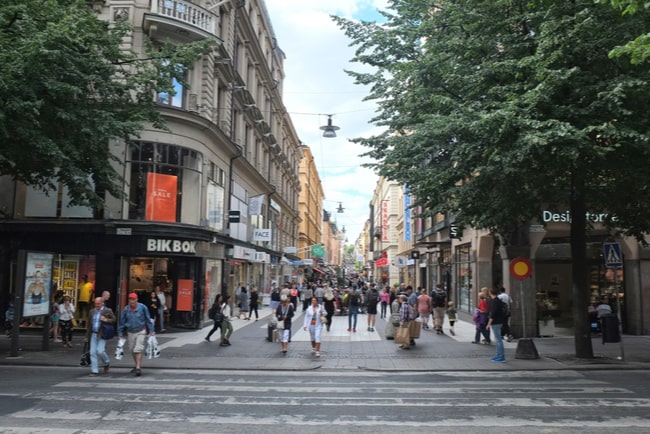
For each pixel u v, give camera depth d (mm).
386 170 14633
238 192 27438
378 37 14773
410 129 15258
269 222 38250
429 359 13039
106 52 14516
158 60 15438
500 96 11609
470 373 11203
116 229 17938
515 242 17547
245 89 27562
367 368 11742
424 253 37375
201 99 20797
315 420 6992
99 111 13195
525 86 11023
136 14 19297
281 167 45000
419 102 13906
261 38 35156
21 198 18578
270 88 38562
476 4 12305
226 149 24047
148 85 15102
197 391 9047
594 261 19672
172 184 19141
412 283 44844
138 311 10898
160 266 19953
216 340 16750
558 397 8547
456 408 7723
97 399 8266
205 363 12375
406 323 14938
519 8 11883
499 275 20828
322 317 13844
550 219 17375
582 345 12750
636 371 11328
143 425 6684
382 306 25719
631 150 10836
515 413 7402
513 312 17469
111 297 18016
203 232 19484
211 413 7367
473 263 21906
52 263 14203
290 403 8070
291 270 52500
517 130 10438
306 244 71125
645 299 17906
